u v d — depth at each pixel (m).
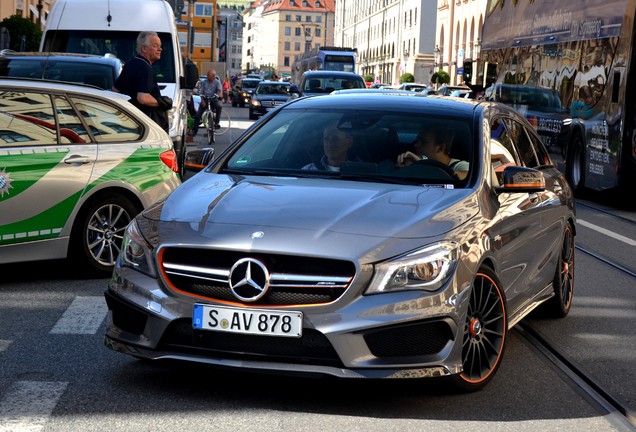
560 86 20.52
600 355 7.04
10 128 8.55
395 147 6.69
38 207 8.61
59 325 7.27
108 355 6.47
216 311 5.34
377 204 5.82
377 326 5.22
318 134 6.90
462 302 5.45
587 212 16.92
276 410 5.39
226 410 5.36
